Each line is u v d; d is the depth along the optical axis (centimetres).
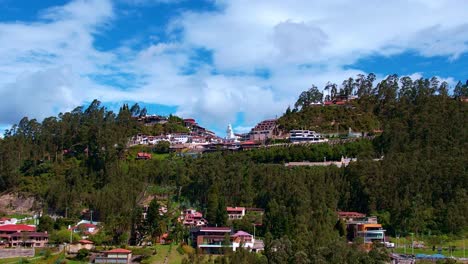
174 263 17812
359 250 18025
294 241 17825
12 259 18212
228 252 17750
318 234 18938
